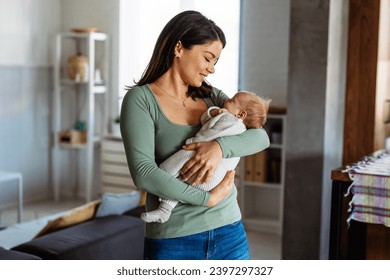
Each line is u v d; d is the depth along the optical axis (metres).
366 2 4.66
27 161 7.20
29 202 7.25
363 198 3.47
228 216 1.97
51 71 7.40
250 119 2.10
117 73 7.20
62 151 7.63
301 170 4.51
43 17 7.24
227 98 2.19
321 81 4.38
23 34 6.98
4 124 6.85
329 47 4.35
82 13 7.35
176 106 1.98
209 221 1.92
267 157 6.07
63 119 7.57
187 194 1.84
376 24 4.64
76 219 3.73
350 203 3.52
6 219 6.40
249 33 6.30
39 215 6.61
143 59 7.02
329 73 4.39
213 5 6.47
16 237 4.16
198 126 1.99
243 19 6.32
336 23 4.47
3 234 4.22
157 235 1.94
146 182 1.83
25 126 7.12
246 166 6.08
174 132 1.93
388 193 3.39
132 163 1.85
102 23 7.24
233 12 6.37
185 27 1.92
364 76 4.73
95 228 3.53
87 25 7.33
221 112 2.02
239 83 6.39
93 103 7.18
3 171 6.23
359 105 4.77
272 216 6.32
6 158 6.91
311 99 4.43
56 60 7.15
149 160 1.85
